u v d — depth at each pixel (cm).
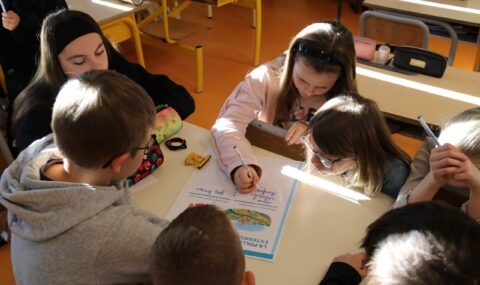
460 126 104
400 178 116
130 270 77
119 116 77
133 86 83
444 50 376
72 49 133
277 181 121
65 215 74
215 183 121
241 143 132
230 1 352
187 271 64
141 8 271
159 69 357
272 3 506
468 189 107
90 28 137
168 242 66
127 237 76
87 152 77
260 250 99
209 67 361
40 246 76
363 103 119
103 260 75
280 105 160
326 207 112
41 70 142
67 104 78
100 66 141
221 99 315
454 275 50
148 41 341
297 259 96
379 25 240
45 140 96
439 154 99
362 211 111
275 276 92
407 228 57
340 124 114
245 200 114
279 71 163
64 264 75
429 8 269
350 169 119
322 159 118
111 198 79
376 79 186
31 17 225
